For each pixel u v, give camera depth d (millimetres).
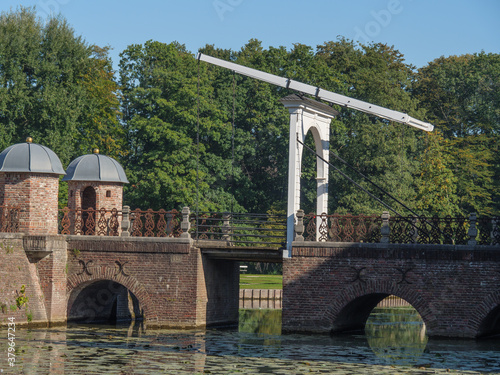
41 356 28266
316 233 36000
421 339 35344
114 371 25859
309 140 71875
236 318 40719
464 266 32531
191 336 33938
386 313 53188
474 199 78750
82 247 36969
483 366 27406
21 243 35469
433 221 33812
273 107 72188
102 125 70250
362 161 70375
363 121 70875
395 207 68250
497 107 83500
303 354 29656
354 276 33938
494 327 34844
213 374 25625
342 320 35969
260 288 63438
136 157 71562
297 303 34656
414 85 86688
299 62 73625
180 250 36031
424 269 33031
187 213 36531
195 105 68125
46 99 60750
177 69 71250
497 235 32531
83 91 64000
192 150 68375
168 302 36094
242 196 73625
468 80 85250
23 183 36125
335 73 72562
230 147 71250
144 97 69375
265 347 31094
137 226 37844
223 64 37188
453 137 84188
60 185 63938
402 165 70375
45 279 36094
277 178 75000
